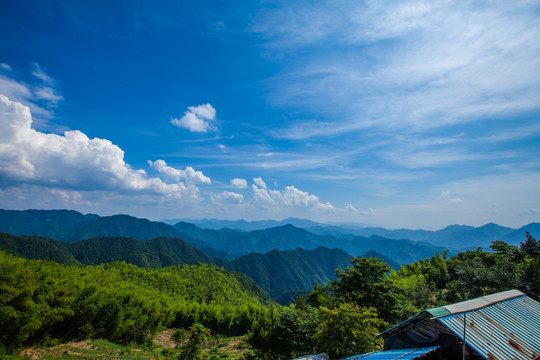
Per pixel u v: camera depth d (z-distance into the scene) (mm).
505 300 19672
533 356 14062
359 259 35656
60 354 41188
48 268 61125
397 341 17625
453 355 14789
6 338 36188
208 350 61188
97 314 55219
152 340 66500
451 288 53312
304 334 29297
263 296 186625
